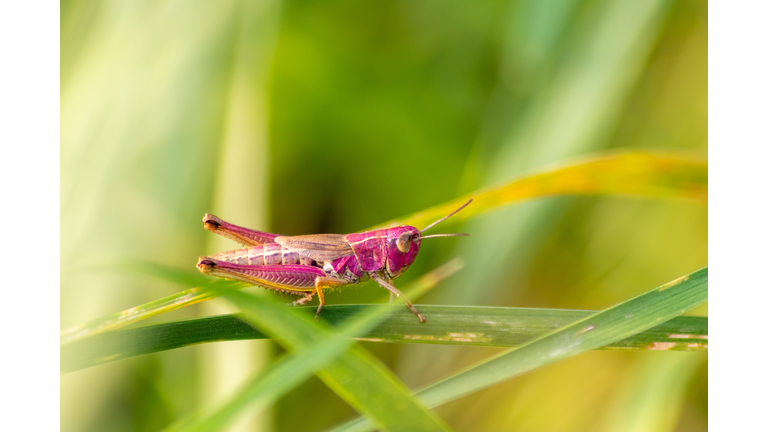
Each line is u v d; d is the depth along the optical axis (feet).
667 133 0.67
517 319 0.59
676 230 0.67
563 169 0.61
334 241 0.63
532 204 0.66
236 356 0.63
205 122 0.64
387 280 0.64
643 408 0.63
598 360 0.66
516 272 0.67
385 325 0.59
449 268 0.54
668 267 0.66
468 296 0.66
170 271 0.50
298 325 0.52
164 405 0.64
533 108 0.66
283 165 0.68
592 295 0.67
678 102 0.67
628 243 0.67
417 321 0.59
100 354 0.58
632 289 0.67
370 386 0.52
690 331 0.58
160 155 0.64
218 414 0.47
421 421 0.52
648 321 0.58
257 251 0.63
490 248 0.66
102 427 0.63
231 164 0.65
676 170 0.61
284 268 0.62
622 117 0.67
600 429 0.65
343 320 0.59
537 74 0.66
